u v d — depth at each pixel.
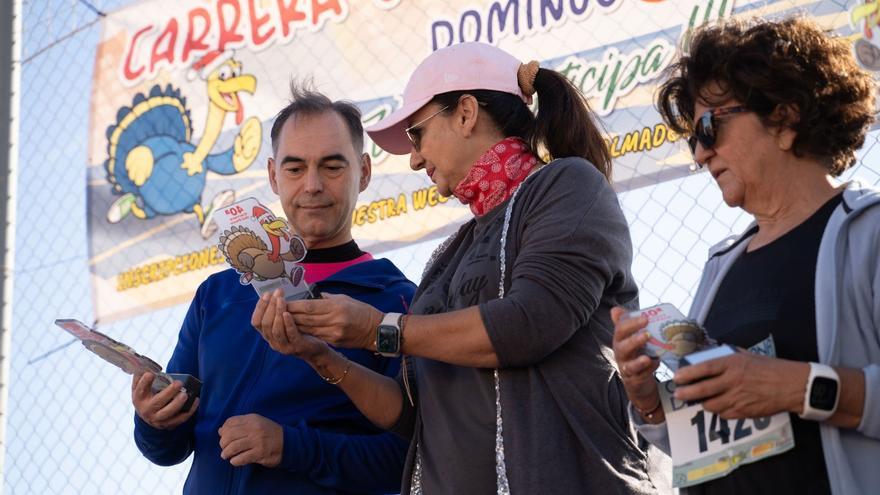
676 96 2.32
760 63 2.14
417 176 3.74
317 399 3.07
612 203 2.62
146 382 3.00
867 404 1.94
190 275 4.08
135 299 4.16
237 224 2.79
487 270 2.60
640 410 2.23
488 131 2.77
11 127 4.25
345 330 2.55
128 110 4.36
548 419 2.46
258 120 4.09
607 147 2.88
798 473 2.03
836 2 3.17
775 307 2.11
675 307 2.10
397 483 3.02
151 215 4.21
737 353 1.98
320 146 3.29
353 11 3.97
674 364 2.05
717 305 2.24
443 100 2.77
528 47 3.62
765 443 2.04
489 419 2.52
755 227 2.29
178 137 4.23
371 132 2.87
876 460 1.99
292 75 4.03
